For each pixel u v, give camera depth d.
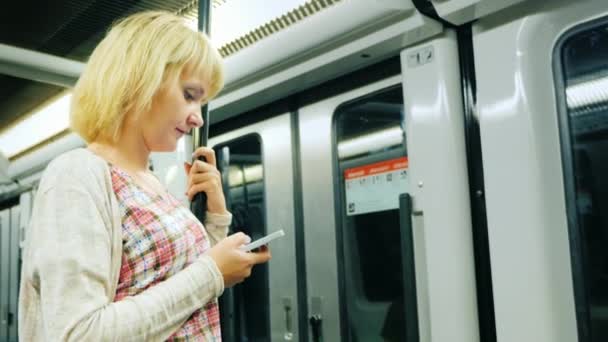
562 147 2.01
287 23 2.67
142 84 1.12
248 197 3.41
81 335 0.92
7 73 3.39
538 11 2.03
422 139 2.31
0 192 6.43
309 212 2.95
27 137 5.21
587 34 1.99
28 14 3.17
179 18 1.25
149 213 1.12
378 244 2.61
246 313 3.37
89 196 1.04
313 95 2.98
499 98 2.11
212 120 3.58
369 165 2.68
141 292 1.07
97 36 3.45
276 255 3.13
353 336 2.69
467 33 2.31
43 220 1.02
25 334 1.07
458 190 2.21
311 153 2.96
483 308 2.17
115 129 1.16
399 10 2.22
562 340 1.91
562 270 1.94
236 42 2.96
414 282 2.28
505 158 2.06
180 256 1.13
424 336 2.24
